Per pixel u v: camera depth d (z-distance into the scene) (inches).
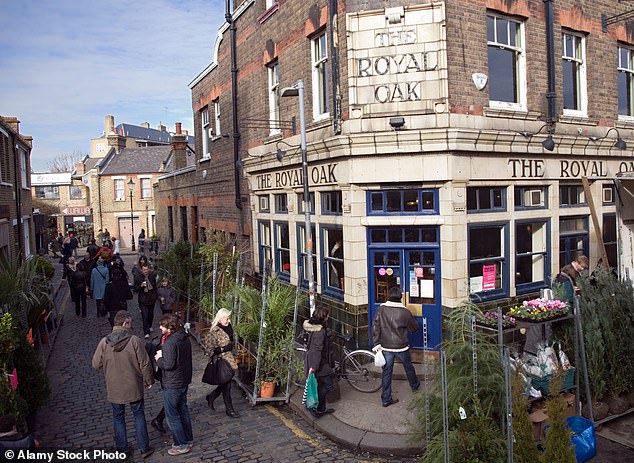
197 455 250.5
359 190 355.6
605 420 269.1
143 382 263.0
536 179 382.9
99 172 1765.5
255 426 283.6
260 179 519.5
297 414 300.2
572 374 264.4
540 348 266.8
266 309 324.2
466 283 339.6
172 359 245.6
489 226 361.1
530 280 392.8
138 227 1777.8
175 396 248.1
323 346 283.4
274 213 496.4
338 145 352.5
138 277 516.4
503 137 348.2
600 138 410.9
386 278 360.5
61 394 341.1
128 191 1772.9
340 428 269.1
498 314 227.3
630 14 447.5
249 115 542.6
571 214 412.2
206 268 506.3
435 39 335.9
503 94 374.3
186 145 967.0
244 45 548.7
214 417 297.3
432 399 223.6
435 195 345.7
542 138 372.5
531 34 377.7
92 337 498.3
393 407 293.4
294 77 433.4
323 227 404.5
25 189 834.2
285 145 446.3
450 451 200.2
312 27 398.0
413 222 346.0
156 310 630.5
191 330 485.7
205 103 701.9
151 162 1802.4
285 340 315.3
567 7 401.1
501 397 215.2
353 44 348.2
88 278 645.3
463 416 199.6
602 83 429.1
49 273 717.3
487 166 352.8
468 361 223.9
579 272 330.0
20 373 268.7
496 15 367.2
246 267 569.0
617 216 344.5
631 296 287.0
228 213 626.8
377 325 298.0
